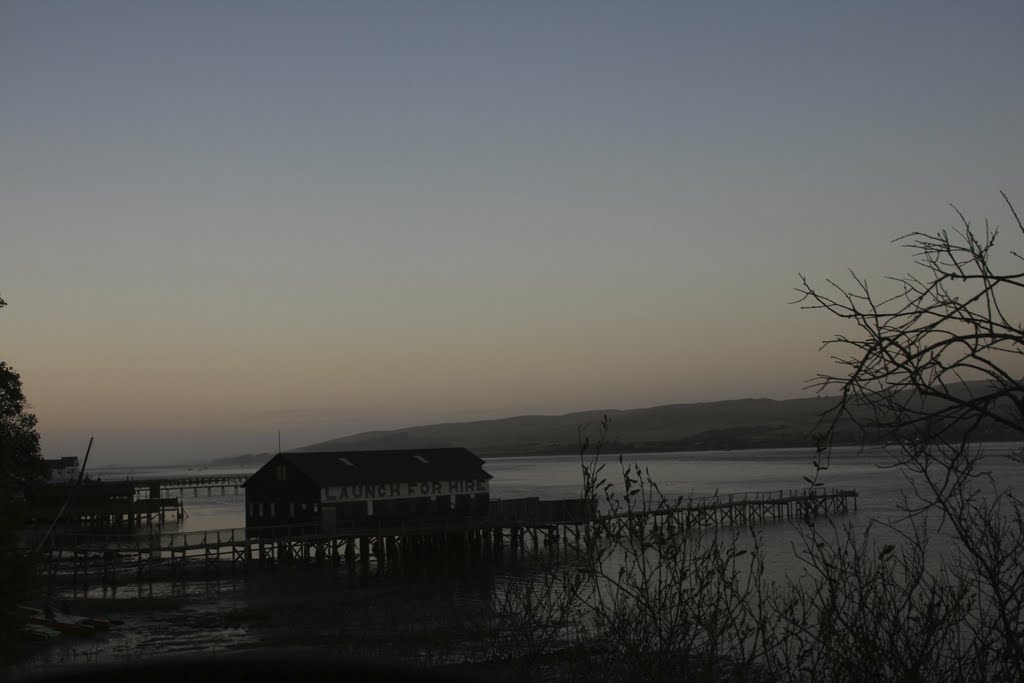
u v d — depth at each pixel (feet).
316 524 180.96
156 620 124.06
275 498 203.92
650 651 18.28
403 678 9.75
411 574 166.61
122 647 104.32
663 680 17.71
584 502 20.51
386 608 122.62
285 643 96.84
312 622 115.14
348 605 130.41
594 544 20.04
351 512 199.00
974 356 12.44
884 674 16.11
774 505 222.69
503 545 194.70
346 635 93.56
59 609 126.52
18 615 88.58
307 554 180.86
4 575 85.92
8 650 84.53
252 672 8.93
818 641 17.20
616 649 18.97
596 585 19.89
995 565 15.26
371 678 9.46
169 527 301.43
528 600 21.61
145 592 150.41
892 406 12.87
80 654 98.99
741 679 17.84
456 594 137.28
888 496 267.80
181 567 168.25
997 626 15.64
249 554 172.04
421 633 77.41
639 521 20.06
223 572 173.06
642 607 18.69
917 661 15.79
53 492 256.32
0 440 157.17
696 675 18.06
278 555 180.45
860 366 12.91
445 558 184.03
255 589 152.46
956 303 12.63
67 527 234.38
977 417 12.49
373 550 194.18
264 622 119.96
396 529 182.09
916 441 12.92
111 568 173.17
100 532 253.44
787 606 19.39
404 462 214.69
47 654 98.89
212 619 123.95
